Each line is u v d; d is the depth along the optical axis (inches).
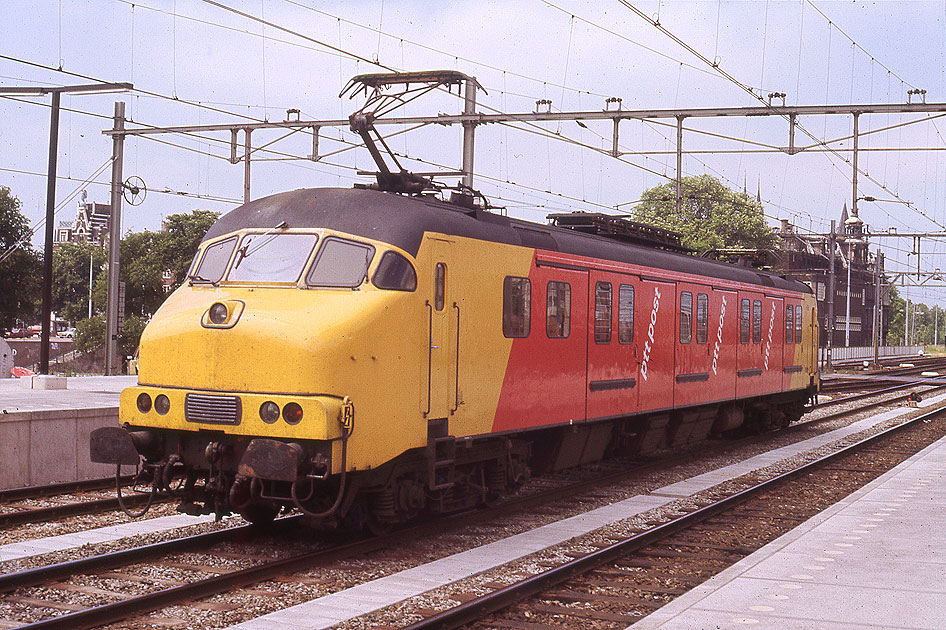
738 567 340.2
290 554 367.6
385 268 369.7
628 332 581.6
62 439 544.4
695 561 377.1
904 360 3462.1
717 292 721.0
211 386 351.9
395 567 351.6
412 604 298.5
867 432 919.0
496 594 295.1
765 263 920.9
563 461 542.9
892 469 628.1
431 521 425.4
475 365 423.2
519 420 462.9
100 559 334.3
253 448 336.2
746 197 2851.9
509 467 474.0
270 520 406.6
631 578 346.9
